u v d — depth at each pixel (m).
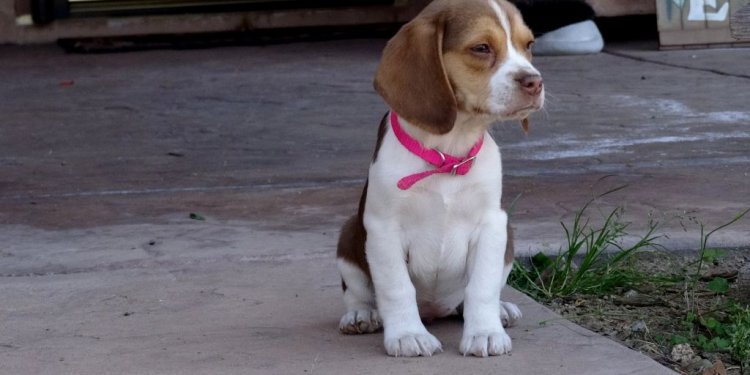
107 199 8.45
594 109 11.84
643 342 5.01
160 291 5.84
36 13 20.11
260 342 4.86
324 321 5.20
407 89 4.43
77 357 4.72
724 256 6.37
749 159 9.06
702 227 6.34
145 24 20.61
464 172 4.50
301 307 5.46
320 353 4.66
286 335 4.96
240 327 5.12
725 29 16.12
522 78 4.32
